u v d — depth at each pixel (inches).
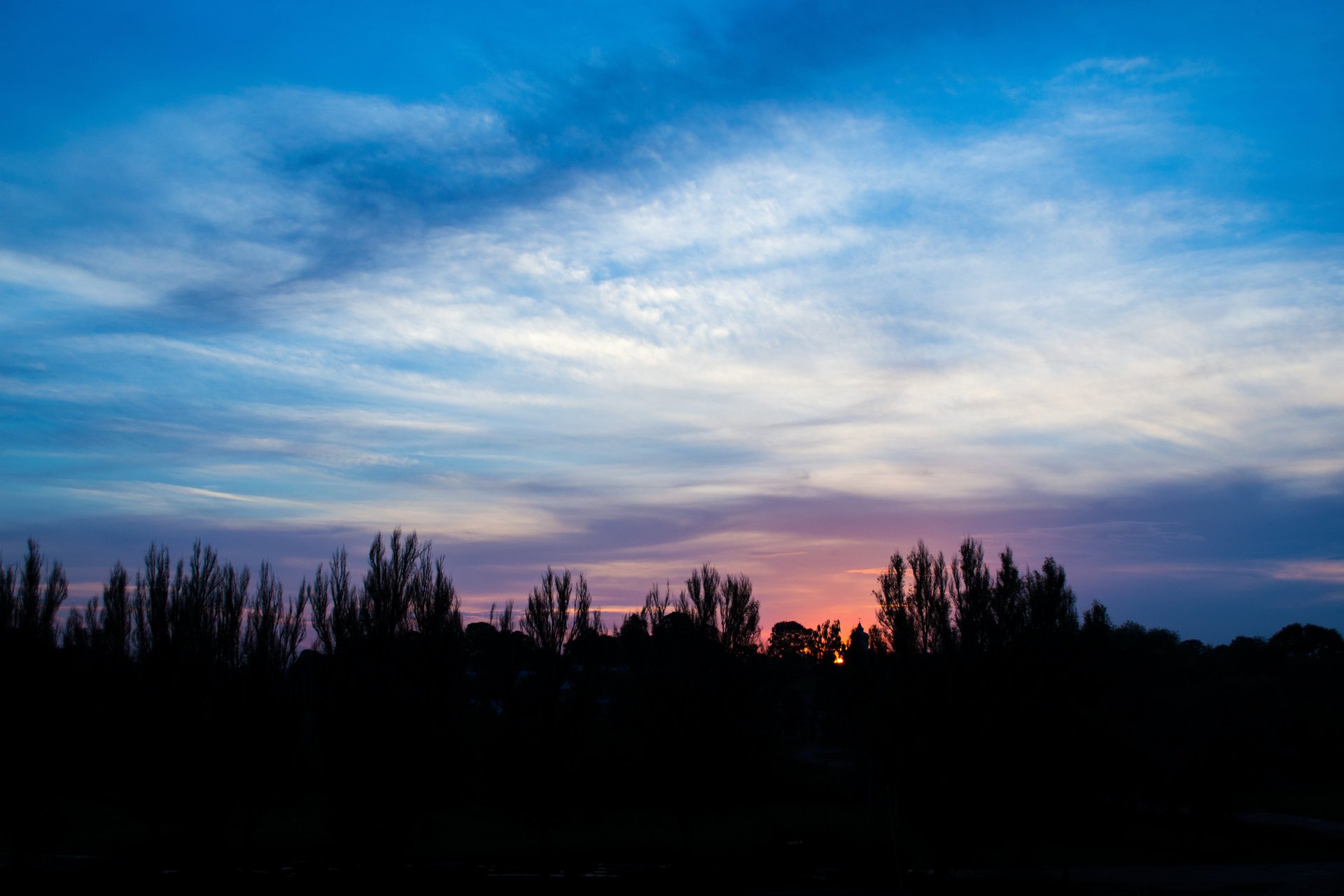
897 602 1425.9
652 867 1508.4
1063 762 1578.5
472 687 1512.1
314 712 1323.8
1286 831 2107.5
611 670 1806.1
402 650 1312.7
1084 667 1749.5
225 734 1352.1
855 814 2127.2
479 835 1857.8
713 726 1552.7
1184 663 2765.7
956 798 1333.7
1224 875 1549.0
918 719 1352.1
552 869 1487.5
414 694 1294.3
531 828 1551.4
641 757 1788.9
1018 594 1514.5
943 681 1364.4
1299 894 1330.0
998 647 1412.4
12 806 1294.3
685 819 1523.1
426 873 1401.3
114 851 1578.5
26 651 1327.5
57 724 1350.9
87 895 1228.5
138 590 1449.3
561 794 1488.7
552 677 1469.0
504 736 1456.7
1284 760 3016.7
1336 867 1640.0
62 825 1402.6
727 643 1595.7
